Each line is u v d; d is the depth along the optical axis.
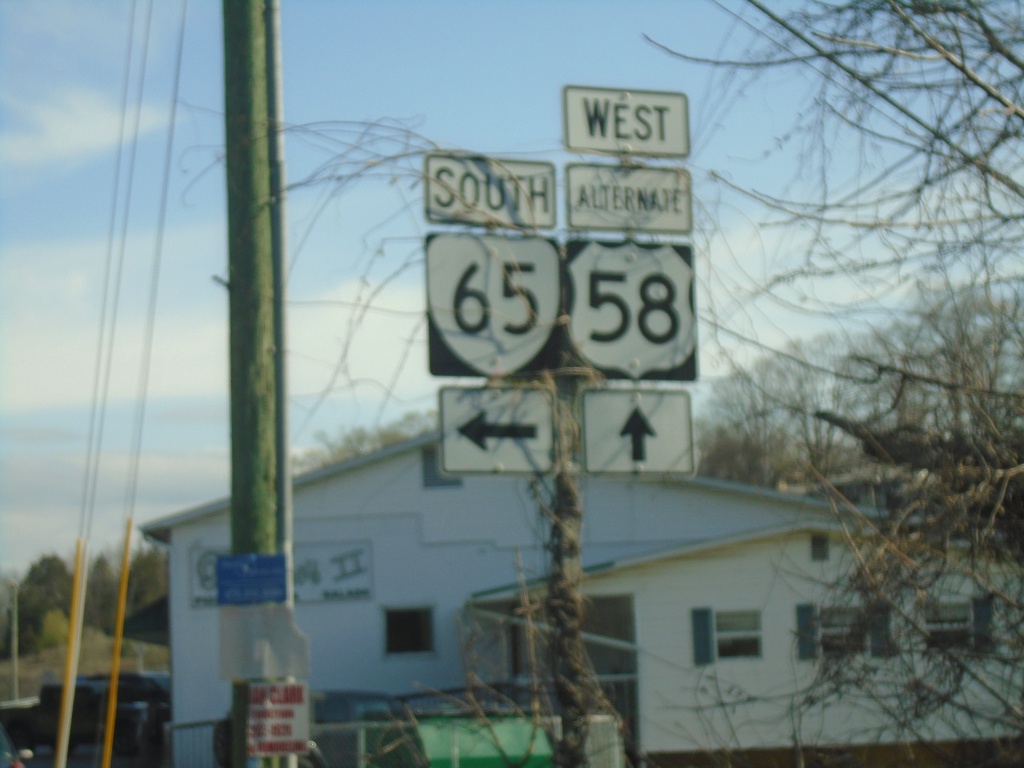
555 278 6.10
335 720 16.30
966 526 6.15
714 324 6.38
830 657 6.52
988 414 6.27
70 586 50.59
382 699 16.83
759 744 8.11
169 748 20.09
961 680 6.43
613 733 6.74
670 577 18.33
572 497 5.97
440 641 23.72
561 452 5.94
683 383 6.18
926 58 5.84
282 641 6.77
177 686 23.28
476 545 24.09
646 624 18.16
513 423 5.93
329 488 24.06
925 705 6.35
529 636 5.99
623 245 6.21
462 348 5.95
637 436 6.05
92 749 27.98
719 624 18.25
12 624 40.53
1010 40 6.24
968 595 6.50
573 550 5.97
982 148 6.25
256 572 6.77
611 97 6.34
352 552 23.86
